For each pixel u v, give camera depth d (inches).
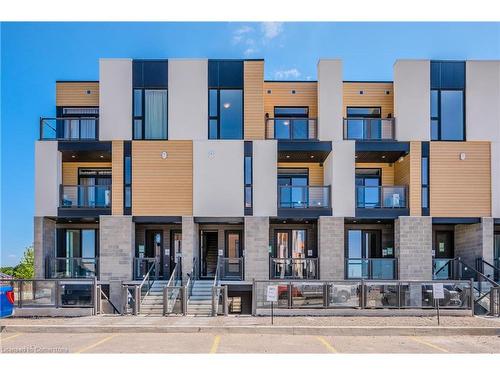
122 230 792.3
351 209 795.4
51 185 798.5
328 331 516.4
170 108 804.0
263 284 625.0
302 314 617.6
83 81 882.1
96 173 901.2
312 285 622.8
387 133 820.6
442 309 622.5
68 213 798.5
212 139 804.6
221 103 808.9
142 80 808.9
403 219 792.9
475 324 546.3
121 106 805.2
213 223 873.5
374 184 898.7
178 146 803.4
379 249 893.8
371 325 536.4
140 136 807.1
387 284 622.8
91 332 524.7
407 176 813.9
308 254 898.1
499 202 799.7
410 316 611.8
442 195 800.3
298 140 805.9
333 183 798.5
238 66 811.4
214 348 440.1
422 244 791.1
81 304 626.2
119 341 474.3
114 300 780.6
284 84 880.3
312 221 865.5
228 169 799.7
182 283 761.6
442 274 797.9
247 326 528.4
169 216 794.8
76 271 797.9
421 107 807.7
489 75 813.9
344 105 876.0
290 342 470.6
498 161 803.4
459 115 813.2
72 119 810.8
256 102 807.7
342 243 791.7
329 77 813.2
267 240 791.1
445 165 804.6
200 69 810.2
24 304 619.5
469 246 835.4
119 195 796.0
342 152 802.2
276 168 800.3
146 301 688.4
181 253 828.6
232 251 884.0
